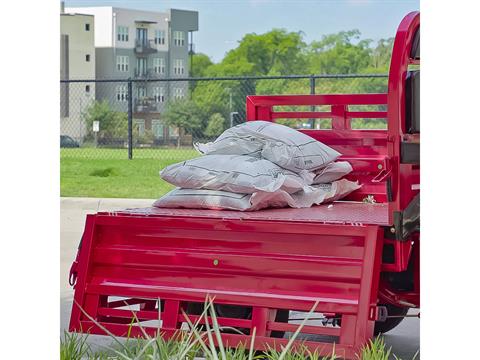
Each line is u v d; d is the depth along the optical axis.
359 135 6.96
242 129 6.34
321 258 5.00
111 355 5.00
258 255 5.14
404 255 5.05
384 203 6.77
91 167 31.70
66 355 4.48
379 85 62.59
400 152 5.06
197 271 5.28
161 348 4.00
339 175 6.70
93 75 92.00
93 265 5.52
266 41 84.62
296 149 6.29
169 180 5.93
